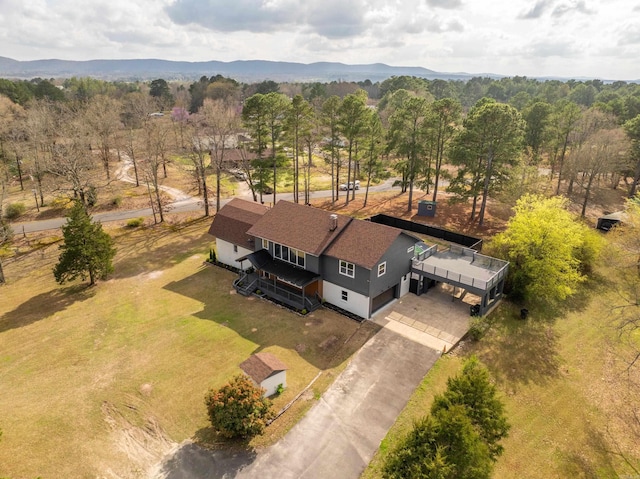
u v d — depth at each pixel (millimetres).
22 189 62938
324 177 75688
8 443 18859
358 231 30797
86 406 21375
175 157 83375
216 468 18141
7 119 63500
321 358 25438
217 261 39812
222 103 99375
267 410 20016
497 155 44406
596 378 24891
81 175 52531
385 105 120938
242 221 38406
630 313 29844
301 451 19062
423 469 14891
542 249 31656
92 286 35062
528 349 27250
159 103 115375
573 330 29625
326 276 31312
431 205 50781
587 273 37562
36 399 21844
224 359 25125
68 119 67312
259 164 49844
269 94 47969
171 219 52062
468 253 35125
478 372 17797
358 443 19531
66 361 25109
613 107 77688
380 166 52875
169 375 23734
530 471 18875
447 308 31172
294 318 29797
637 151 55500
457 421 15227
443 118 49594
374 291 29422
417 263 32406
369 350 26109
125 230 48375
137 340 27156
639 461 19594
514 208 36656
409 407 21688
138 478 17609
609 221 46688
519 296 32594
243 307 31391
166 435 19828
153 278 36562
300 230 32844
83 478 17438
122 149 75312
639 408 22688
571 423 21594
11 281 36219
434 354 25766
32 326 29016
